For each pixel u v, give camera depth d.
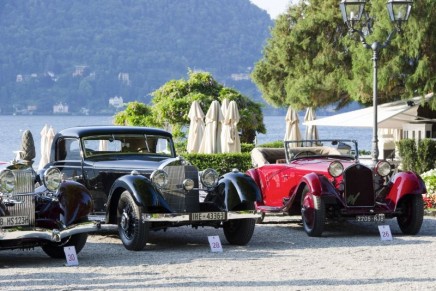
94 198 15.81
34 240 13.32
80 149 16.03
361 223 18.41
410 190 16.08
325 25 40.19
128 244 14.27
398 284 10.92
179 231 17.19
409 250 14.20
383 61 33.22
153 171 14.70
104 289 10.69
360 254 13.73
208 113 31.25
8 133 131.25
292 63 41.66
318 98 40.12
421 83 32.47
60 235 12.95
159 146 16.73
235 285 10.88
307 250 14.23
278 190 17.70
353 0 21.86
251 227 14.91
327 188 15.96
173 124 49.25
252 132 49.16
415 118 31.39
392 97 37.97
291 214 17.08
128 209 14.27
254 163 19.34
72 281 11.31
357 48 34.19
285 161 18.69
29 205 13.12
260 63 44.50
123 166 15.40
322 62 39.50
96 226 13.37
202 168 30.22
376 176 16.69
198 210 14.77
